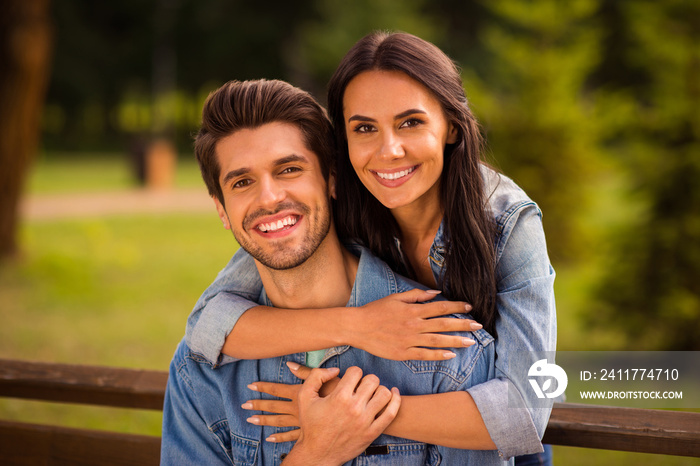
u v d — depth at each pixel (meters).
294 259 1.61
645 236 5.45
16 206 8.43
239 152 1.58
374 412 1.55
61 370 2.11
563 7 8.55
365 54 1.64
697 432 1.65
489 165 1.98
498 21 25.92
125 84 32.97
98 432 2.02
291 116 1.59
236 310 1.73
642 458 3.62
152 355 5.35
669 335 5.41
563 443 1.77
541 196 8.51
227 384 1.75
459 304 1.65
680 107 5.35
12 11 7.88
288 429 1.69
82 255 8.97
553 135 8.45
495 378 1.60
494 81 23.98
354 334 1.62
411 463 1.62
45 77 8.31
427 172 1.66
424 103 1.62
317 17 28.73
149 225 11.59
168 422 1.79
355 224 1.90
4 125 8.09
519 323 1.65
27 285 7.45
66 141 32.50
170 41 31.77
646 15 5.57
